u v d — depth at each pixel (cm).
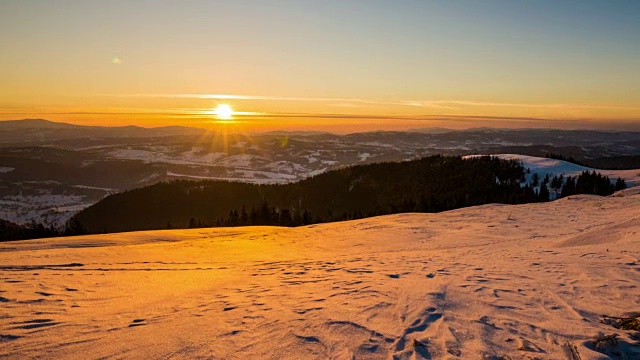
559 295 576
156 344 424
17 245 1744
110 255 1352
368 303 560
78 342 432
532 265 838
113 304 612
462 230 2077
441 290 625
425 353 377
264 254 1491
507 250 1216
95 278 838
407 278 749
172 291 723
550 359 356
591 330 430
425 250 1484
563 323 455
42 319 511
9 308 552
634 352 369
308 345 409
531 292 600
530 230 1911
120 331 469
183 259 1309
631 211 2233
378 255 1267
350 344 406
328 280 768
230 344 419
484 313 499
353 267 944
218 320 507
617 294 568
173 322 504
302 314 517
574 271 738
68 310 563
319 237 2128
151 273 952
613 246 1038
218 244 1844
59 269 991
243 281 821
